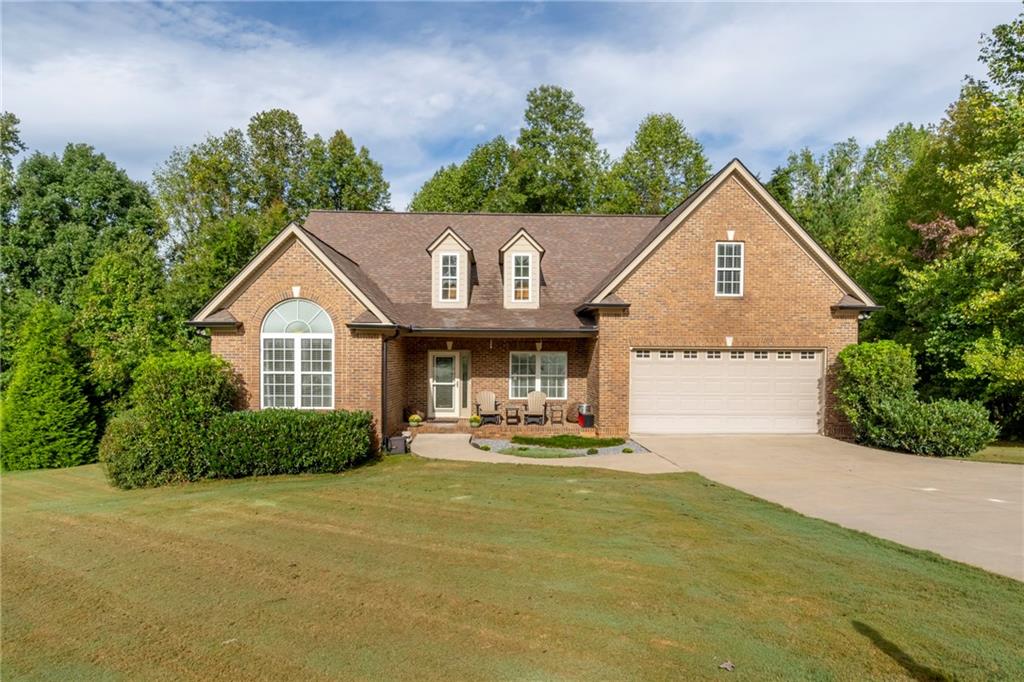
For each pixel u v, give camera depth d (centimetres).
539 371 1961
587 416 1838
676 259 1733
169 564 739
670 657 482
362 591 634
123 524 938
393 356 1677
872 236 3122
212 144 3953
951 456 1440
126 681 465
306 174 4397
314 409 1508
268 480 1270
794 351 1762
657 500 1021
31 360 1741
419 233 2236
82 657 507
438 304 1894
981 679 445
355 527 880
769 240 1745
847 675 453
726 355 1756
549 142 4234
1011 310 1716
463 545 785
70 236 3438
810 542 780
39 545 838
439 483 1177
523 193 4156
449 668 469
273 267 1522
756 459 1414
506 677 454
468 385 1958
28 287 3388
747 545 770
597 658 481
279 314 1530
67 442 1722
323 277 1521
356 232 2225
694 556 729
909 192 2633
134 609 605
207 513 988
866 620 548
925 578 651
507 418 1930
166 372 1308
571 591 623
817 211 3666
